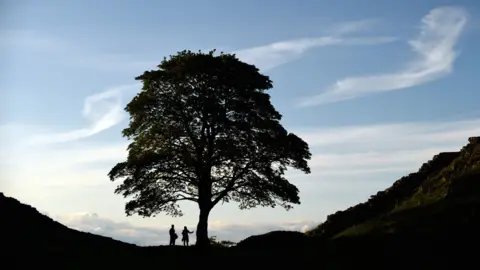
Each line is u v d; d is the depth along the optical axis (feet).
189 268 137.80
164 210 168.66
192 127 168.04
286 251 148.46
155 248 159.84
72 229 165.99
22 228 149.07
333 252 143.43
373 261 136.26
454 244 134.10
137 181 165.99
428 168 192.85
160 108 167.94
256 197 167.12
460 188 157.69
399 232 143.84
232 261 142.20
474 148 176.96
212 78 168.14
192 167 165.89
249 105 169.58
